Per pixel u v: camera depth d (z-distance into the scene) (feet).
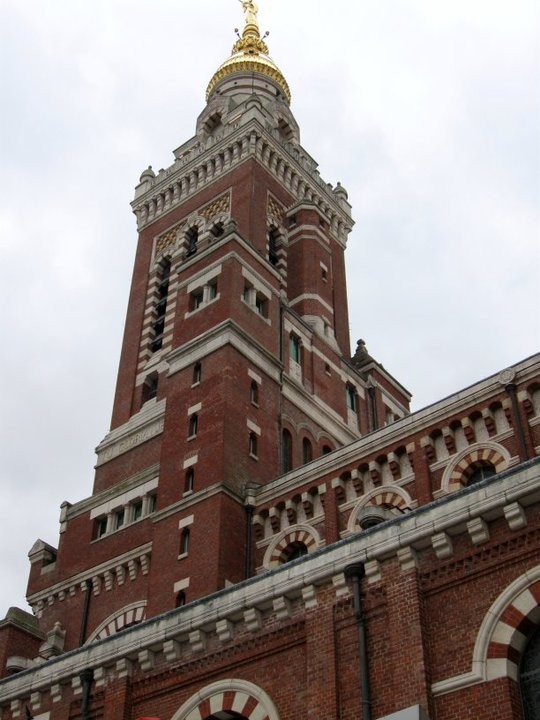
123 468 179.11
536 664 75.25
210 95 272.31
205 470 147.13
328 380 186.60
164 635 98.43
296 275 207.31
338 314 214.69
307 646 86.33
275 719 85.61
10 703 110.63
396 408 207.92
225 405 151.64
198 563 136.98
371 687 80.07
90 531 171.32
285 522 142.51
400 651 79.41
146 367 197.88
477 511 80.94
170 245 221.05
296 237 215.31
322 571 88.33
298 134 263.90
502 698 73.20
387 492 134.72
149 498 165.27
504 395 127.75
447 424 131.85
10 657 133.28
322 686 82.99
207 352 161.58
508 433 125.80
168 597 136.98
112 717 97.86
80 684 103.81
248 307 169.07
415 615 80.18
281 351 173.68
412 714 74.38
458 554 81.71
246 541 142.31
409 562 83.41
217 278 171.42
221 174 223.30
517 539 79.20
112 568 159.94
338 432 180.34
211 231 211.61
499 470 124.47
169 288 210.18
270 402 162.91
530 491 78.74
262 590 92.32
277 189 223.30
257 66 274.57
